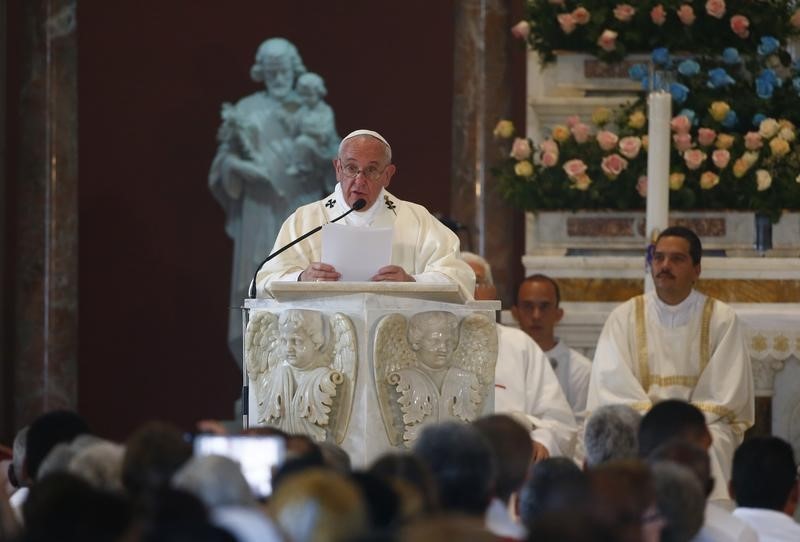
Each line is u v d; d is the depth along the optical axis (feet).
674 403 71.92
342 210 91.56
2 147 152.97
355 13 159.74
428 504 52.19
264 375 79.87
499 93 152.87
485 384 79.36
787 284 119.85
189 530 42.09
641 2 127.75
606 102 130.31
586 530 39.68
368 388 76.48
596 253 126.31
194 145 159.12
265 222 148.97
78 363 157.69
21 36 153.07
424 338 77.56
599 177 123.75
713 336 106.63
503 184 126.52
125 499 47.44
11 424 153.07
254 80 158.61
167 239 159.22
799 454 115.14
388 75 159.43
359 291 77.36
